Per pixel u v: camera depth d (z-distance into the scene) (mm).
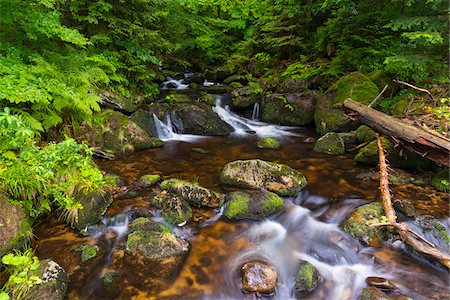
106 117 6332
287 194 4820
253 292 3064
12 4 4457
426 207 4453
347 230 3969
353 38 8500
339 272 3428
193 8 11188
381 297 2832
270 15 11750
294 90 9320
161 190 4746
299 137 7926
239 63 13500
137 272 3234
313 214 4445
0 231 3027
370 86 7379
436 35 5391
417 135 4711
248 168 5094
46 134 5133
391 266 3463
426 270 3391
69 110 5598
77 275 3111
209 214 4312
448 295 3008
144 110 7660
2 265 2953
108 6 7086
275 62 11906
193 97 9961
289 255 3646
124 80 7719
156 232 3664
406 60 5961
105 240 3658
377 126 5508
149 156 6266
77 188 4012
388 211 3928
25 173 3521
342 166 6012
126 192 4672
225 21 14445
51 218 3908
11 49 4574
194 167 5836
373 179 5398
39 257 3289
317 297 3080
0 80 3795
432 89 6234
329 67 9234
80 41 4965
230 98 10211
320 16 10797
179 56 13016
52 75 4820
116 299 2906
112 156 5980
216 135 8039
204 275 3266
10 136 3332
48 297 2660
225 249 3678
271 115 9086
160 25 8992
